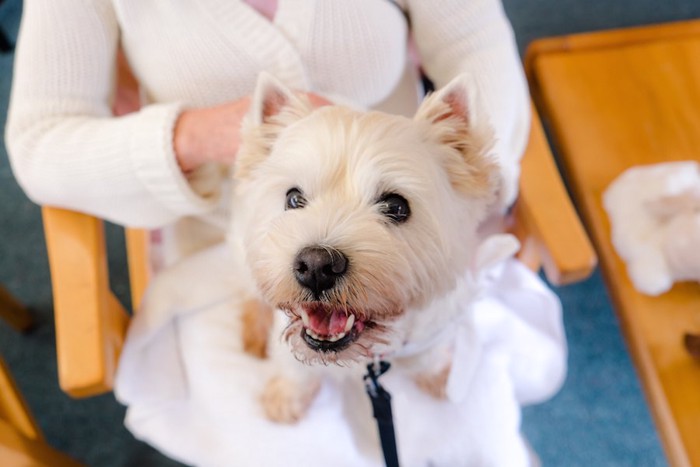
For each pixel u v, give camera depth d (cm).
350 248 71
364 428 104
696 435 111
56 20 92
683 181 126
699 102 140
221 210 108
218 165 100
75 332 90
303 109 79
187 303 107
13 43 201
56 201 97
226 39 91
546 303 112
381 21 96
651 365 117
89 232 97
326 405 104
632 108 140
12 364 167
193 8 89
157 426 105
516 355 109
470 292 94
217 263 108
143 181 91
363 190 74
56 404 162
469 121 79
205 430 105
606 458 153
